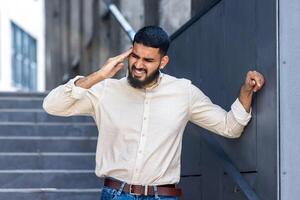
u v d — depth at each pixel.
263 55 5.37
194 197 7.41
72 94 5.06
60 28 26.78
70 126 11.25
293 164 5.03
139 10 11.80
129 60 5.06
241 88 5.44
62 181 9.29
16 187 9.20
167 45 5.02
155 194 5.09
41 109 12.33
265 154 5.27
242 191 5.56
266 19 5.32
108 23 16.06
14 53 39.38
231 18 6.25
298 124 5.05
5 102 12.50
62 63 25.91
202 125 5.54
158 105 5.18
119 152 5.13
